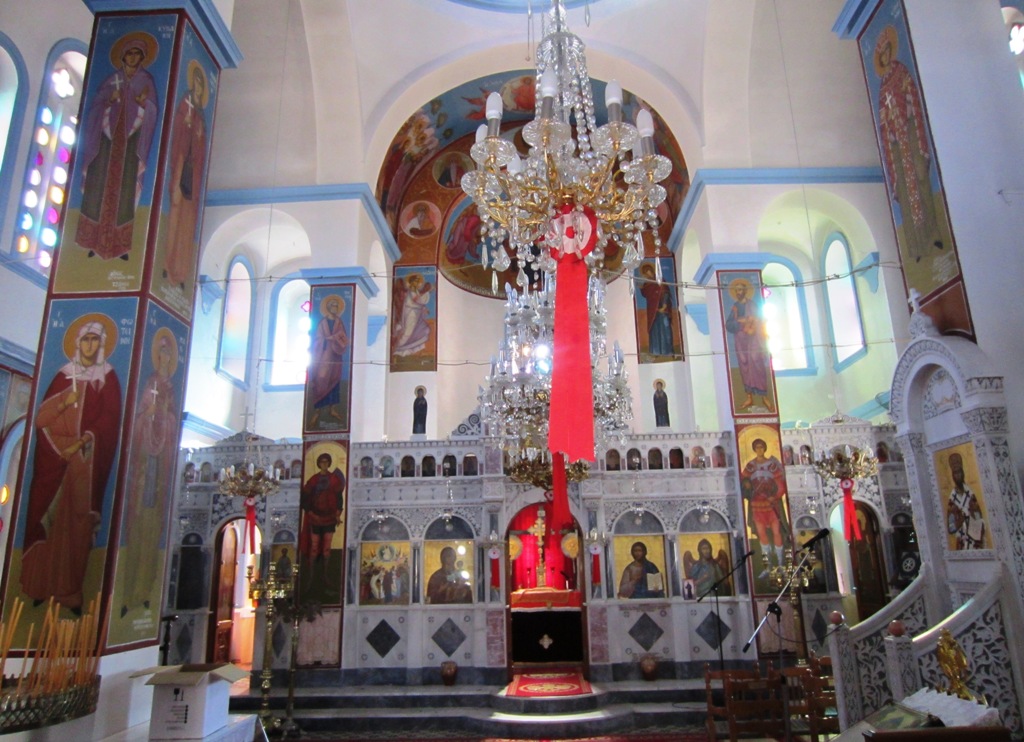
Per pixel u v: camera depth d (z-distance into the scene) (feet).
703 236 55.42
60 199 46.88
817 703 27.76
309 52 53.67
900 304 53.36
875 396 55.62
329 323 53.06
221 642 57.67
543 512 52.47
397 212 67.62
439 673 47.75
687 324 65.05
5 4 42.06
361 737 40.16
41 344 25.00
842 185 55.01
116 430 23.98
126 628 23.22
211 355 61.72
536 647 50.37
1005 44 28.30
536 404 36.63
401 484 50.88
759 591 46.91
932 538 27.17
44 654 21.22
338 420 51.06
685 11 54.60
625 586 48.75
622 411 36.60
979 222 26.32
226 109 55.62
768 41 53.11
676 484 50.06
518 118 68.95
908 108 28.76
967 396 24.38
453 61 57.67
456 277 72.43
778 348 64.95
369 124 56.75
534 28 56.75
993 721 14.69
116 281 25.50
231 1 31.83
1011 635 22.90
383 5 54.19
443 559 49.83
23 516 23.29
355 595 48.98
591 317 36.27
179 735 19.85
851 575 49.11
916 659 22.66
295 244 67.92
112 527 23.04
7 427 41.37
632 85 58.90
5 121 42.63
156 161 26.63
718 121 55.26
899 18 29.25
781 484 48.55
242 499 50.85
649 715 40.81
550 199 25.25
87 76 27.68
